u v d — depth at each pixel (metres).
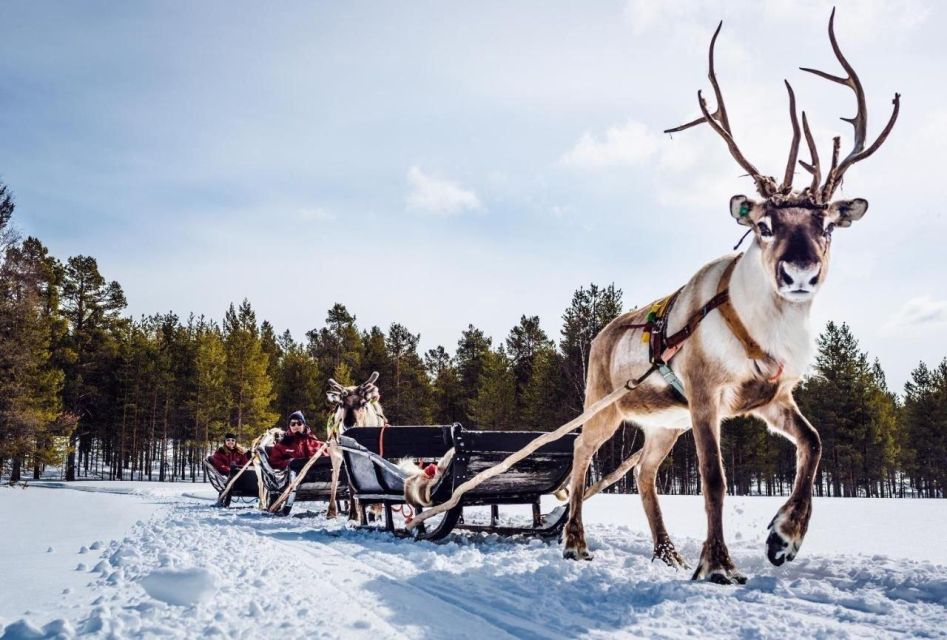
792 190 5.31
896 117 5.23
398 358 69.06
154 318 73.75
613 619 4.02
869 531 9.14
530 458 8.43
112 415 64.81
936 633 3.54
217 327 70.94
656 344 6.09
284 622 3.83
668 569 5.96
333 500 12.29
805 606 4.21
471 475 8.02
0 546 7.16
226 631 3.56
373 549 7.21
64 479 60.47
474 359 66.88
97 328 61.34
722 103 5.82
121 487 32.12
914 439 66.31
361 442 9.02
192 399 63.50
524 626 3.88
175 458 67.69
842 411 57.31
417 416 65.25
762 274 5.27
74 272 61.03
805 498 5.23
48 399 46.72
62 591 4.60
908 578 4.69
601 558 6.55
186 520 11.05
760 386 5.44
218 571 5.55
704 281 5.87
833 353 58.12
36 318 40.47
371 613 4.16
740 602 4.32
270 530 9.43
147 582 4.31
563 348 45.44
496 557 6.54
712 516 5.27
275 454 13.89
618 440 41.41
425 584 5.14
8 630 3.40
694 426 5.60
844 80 5.62
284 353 82.44
